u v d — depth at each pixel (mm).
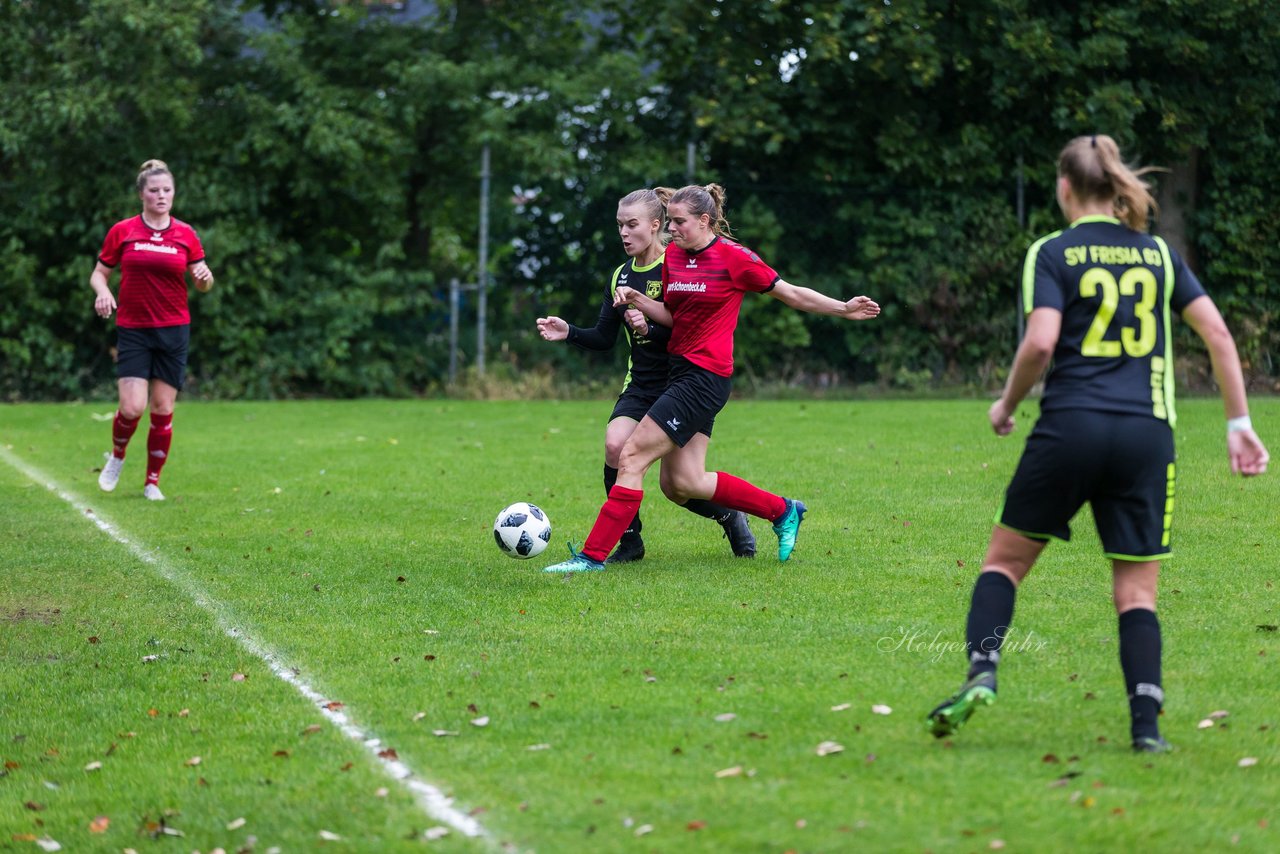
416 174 55406
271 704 14156
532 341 54531
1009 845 9977
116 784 12055
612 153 54438
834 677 14492
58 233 51625
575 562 20281
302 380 53875
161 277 27297
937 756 11906
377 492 28359
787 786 11242
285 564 21250
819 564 20719
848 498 26734
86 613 18266
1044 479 11930
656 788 11312
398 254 52406
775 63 54625
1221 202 54344
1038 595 18250
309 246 55500
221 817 11180
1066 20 52906
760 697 13773
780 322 53062
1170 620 16859
